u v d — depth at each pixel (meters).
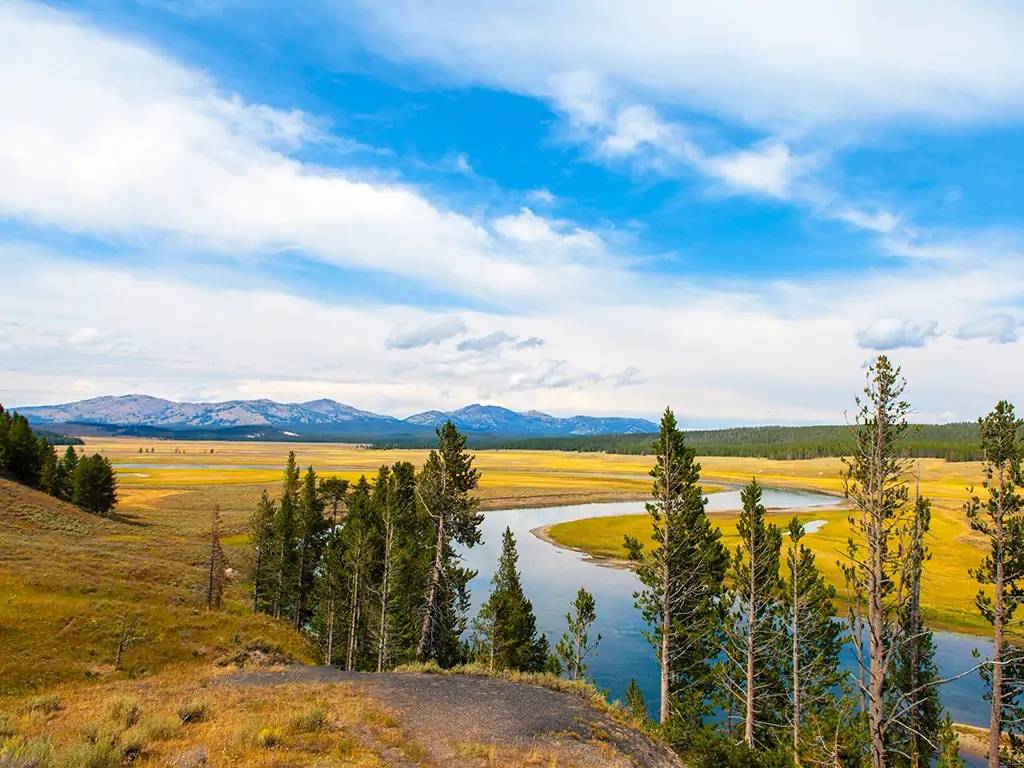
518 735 20.75
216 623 42.09
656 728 28.73
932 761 29.42
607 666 48.47
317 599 56.94
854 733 25.22
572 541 102.31
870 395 20.94
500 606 43.88
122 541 73.19
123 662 33.25
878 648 20.92
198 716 20.58
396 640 44.25
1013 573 25.17
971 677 46.66
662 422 37.84
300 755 16.55
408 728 20.80
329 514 103.19
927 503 21.50
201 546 79.06
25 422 96.25
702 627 35.22
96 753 15.36
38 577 41.56
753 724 32.84
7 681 28.20
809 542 88.56
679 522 36.22
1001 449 25.30
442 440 46.53
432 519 49.00
